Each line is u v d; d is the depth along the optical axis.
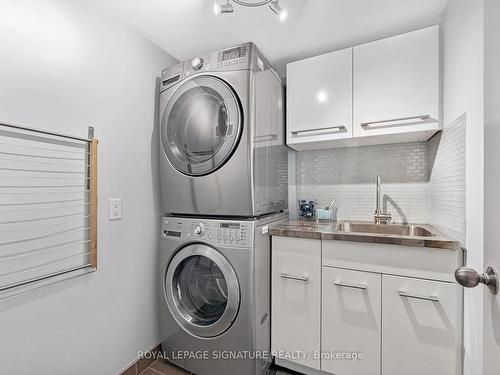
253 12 1.44
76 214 1.23
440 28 1.45
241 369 1.38
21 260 1.03
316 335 1.46
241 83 1.38
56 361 1.14
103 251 1.37
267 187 1.59
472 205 1.08
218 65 1.44
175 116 1.59
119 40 1.47
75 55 1.24
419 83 1.49
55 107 1.15
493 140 0.59
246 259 1.36
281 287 1.55
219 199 1.44
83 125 1.27
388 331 1.29
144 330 1.60
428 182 1.81
